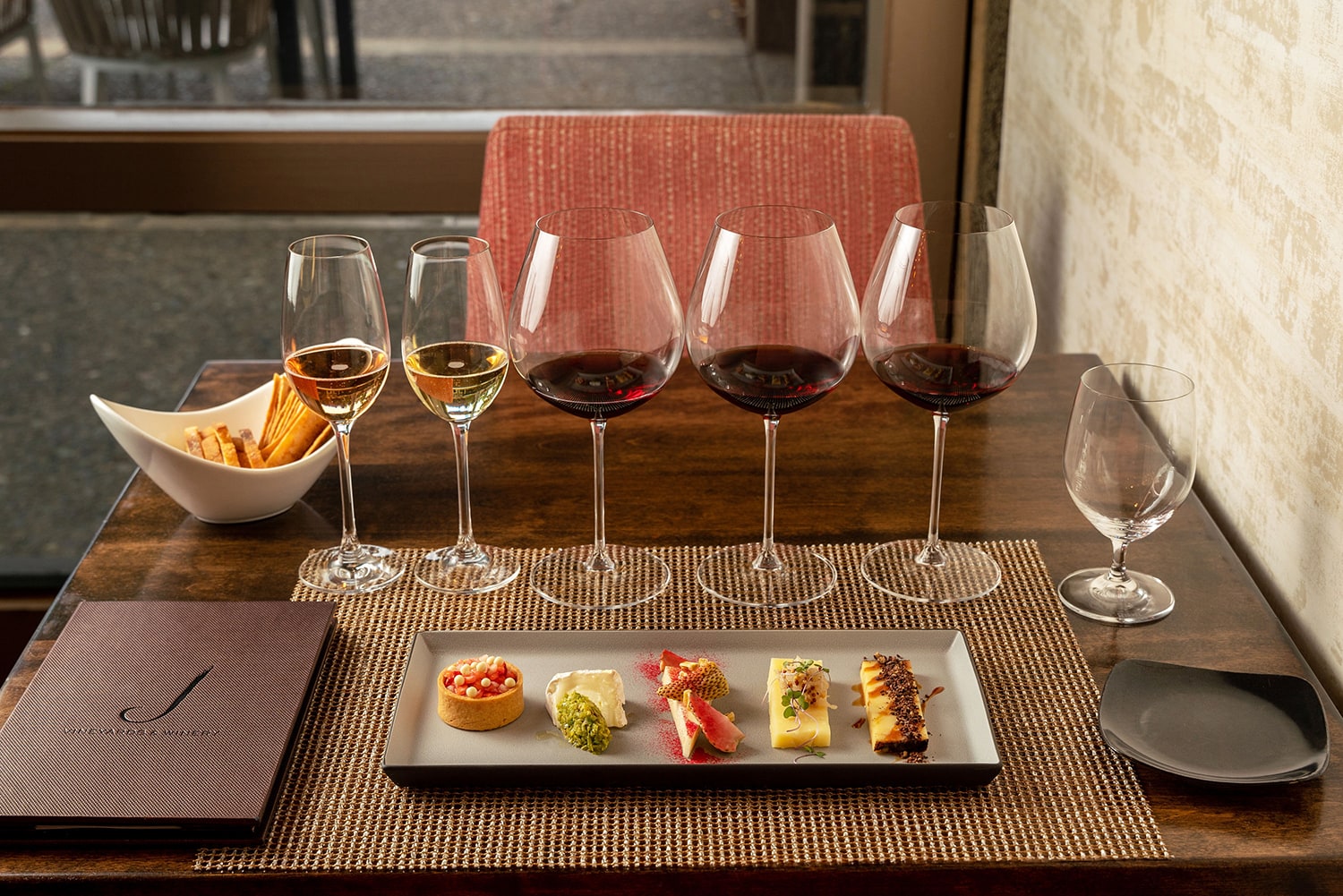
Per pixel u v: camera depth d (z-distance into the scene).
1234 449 1.12
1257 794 0.79
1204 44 1.16
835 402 1.30
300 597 0.99
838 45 2.08
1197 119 1.18
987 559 1.03
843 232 1.59
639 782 0.79
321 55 2.07
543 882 0.74
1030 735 0.84
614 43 2.08
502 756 0.81
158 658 0.89
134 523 1.09
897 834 0.76
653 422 1.26
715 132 1.58
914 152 1.58
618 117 1.59
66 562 2.42
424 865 0.74
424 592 0.99
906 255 0.95
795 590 0.99
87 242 2.38
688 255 1.60
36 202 2.12
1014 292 0.95
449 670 0.85
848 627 0.95
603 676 0.84
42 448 2.59
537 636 0.91
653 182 1.58
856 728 0.83
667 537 1.07
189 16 2.01
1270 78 1.02
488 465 1.19
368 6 2.04
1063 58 1.62
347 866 0.74
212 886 0.74
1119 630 0.94
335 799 0.79
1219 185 1.13
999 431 1.23
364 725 0.85
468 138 2.08
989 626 0.95
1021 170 1.85
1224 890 0.74
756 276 0.92
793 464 1.18
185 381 2.55
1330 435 0.93
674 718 0.83
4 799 0.76
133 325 2.49
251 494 1.06
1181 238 1.23
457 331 0.97
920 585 0.99
